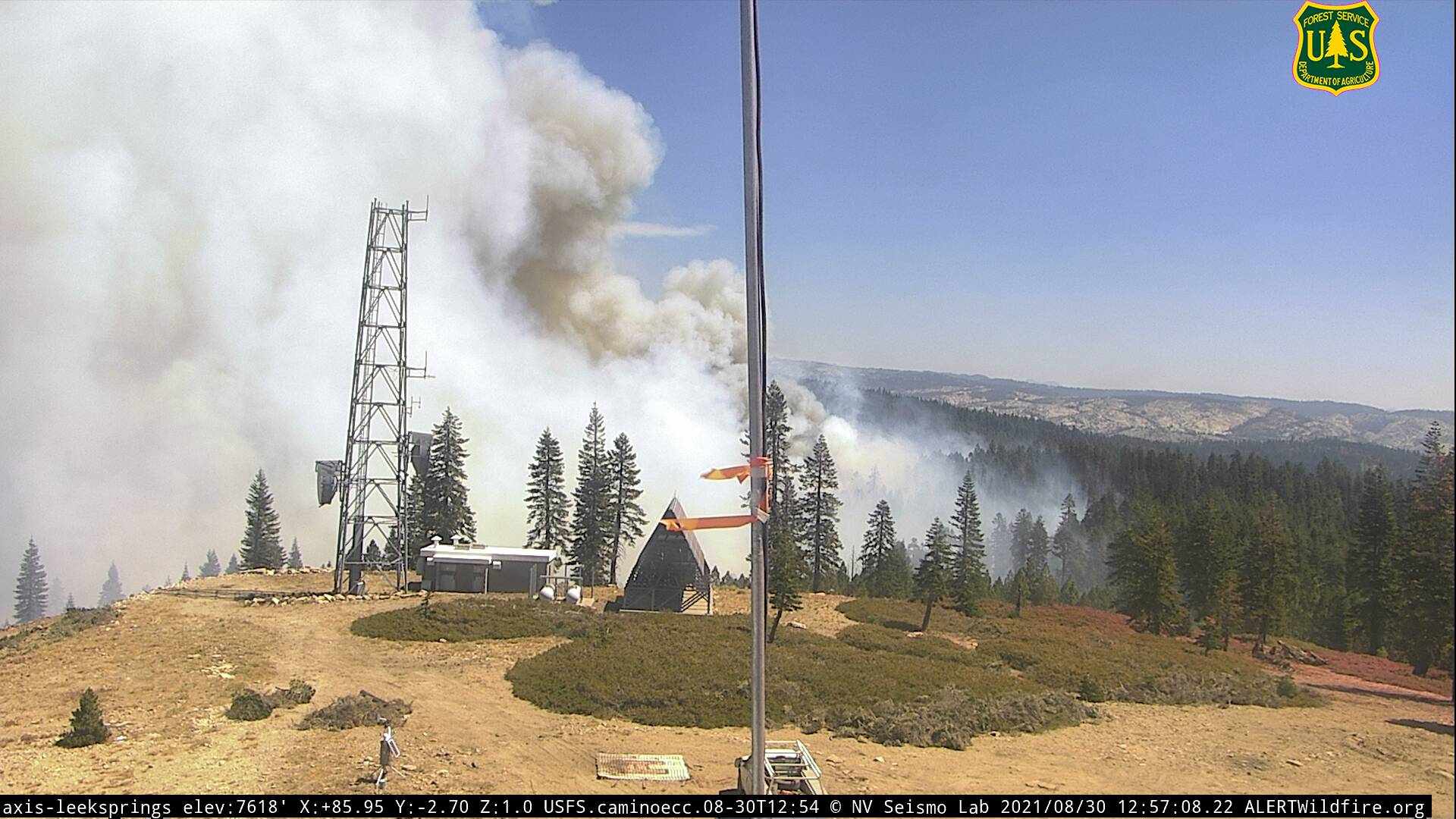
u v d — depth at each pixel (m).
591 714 32.94
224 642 45.53
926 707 32.75
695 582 64.06
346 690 36.06
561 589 68.19
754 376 19.70
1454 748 28.44
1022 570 84.06
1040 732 31.62
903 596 86.38
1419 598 33.06
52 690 35.47
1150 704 37.19
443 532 91.50
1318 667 48.22
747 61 20.27
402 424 70.56
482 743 28.45
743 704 33.88
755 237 19.89
